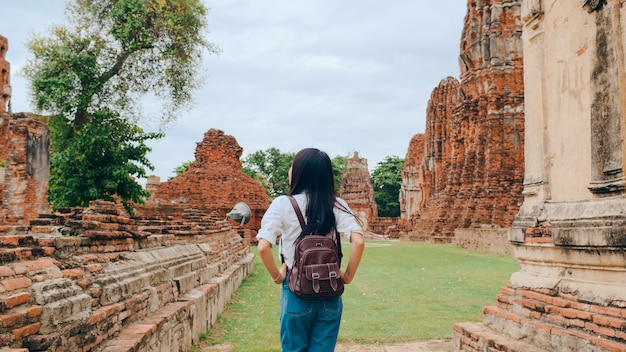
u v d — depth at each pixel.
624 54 4.46
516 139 28.78
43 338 3.40
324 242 3.16
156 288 5.91
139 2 20.31
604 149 4.59
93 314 4.12
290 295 3.21
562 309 4.77
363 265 17.59
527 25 6.03
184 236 9.41
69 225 5.13
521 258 5.70
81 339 3.88
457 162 34.81
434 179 46.66
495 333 5.57
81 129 18.64
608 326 4.23
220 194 38.06
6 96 16.41
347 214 3.39
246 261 15.09
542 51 5.73
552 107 5.53
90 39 20.31
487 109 29.95
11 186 15.12
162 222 9.63
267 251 3.19
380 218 57.31
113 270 5.09
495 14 29.64
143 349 4.61
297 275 3.11
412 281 13.16
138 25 20.08
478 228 27.41
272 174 61.50
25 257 3.94
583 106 4.99
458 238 28.83
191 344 6.54
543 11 5.73
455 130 35.41
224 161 39.50
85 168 17.92
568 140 5.22
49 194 17.83
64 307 3.76
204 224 12.26
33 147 15.64
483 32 30.14
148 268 5.98
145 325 4.96
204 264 9.09
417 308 9.33
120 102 19.81
